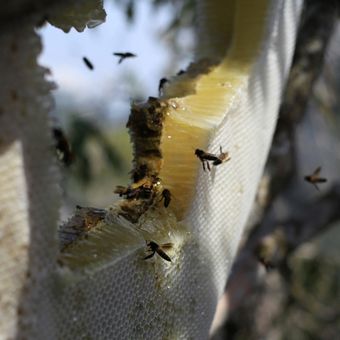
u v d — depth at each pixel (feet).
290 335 2.83
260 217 1.58
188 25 2.15
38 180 0.63
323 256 3.01
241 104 0.96
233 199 0.98
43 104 0.63
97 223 0.79
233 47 1.00
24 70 0.61
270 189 1.59
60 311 0.69
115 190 0.88
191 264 0.91
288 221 1.74
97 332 0.74
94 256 0.74
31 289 0.64
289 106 1.56
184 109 0.90
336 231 3.04
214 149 0.90
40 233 0.64
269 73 1.03
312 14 1.62
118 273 0.77
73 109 2.44
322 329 2.92
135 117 0.89
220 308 1.57
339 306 3.03
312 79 1.58
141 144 0.89
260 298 2.39
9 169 0.61
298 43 1.59
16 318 0.63
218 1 1.01
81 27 0.73
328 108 2.09
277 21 1.01
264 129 1.06
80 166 2.32
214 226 0.95
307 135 2.68
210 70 0.98
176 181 0.88
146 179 0.87
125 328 0.79
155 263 0.83
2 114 0.60
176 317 0.89
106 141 2.38
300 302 2.79
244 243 1.55
